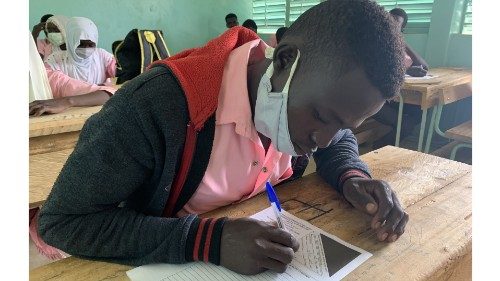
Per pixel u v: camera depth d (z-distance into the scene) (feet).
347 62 1.86
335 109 1.98
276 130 2.30
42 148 4.80
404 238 2.38
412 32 12.20
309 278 2.01
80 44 8.96
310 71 1.99
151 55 10.27
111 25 15.49
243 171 2.64
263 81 2.32
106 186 2.06
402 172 3.45
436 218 2.62
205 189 2.54
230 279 2.01
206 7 17.79
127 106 2.07
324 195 3.00
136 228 2.13
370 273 2.04
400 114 9.36
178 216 2.67
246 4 18.85
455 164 3.65
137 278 2.02
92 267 2.10
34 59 5.92
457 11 11.22
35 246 4.48
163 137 2.15
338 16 1.91
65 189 2.08
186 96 2.17
